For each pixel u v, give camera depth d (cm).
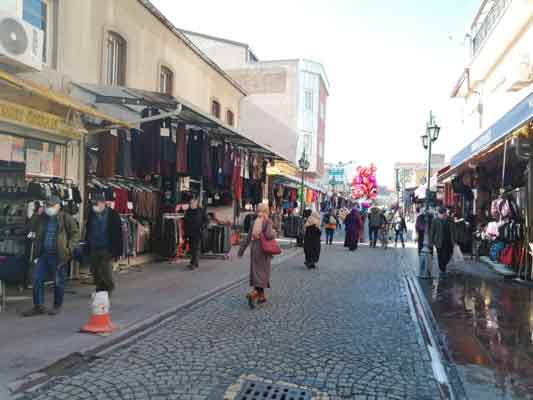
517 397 459
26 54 723
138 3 1246
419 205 2459
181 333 654
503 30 1406
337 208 4519
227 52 3962
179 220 1342
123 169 1027
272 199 2394
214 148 1420
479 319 773
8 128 809
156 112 1066
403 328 711
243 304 855
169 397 435
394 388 476
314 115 3969
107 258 803
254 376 495
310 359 555
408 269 1382
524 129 920
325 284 1093
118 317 716
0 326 643
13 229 854
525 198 1177
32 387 448
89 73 1052
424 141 1762
